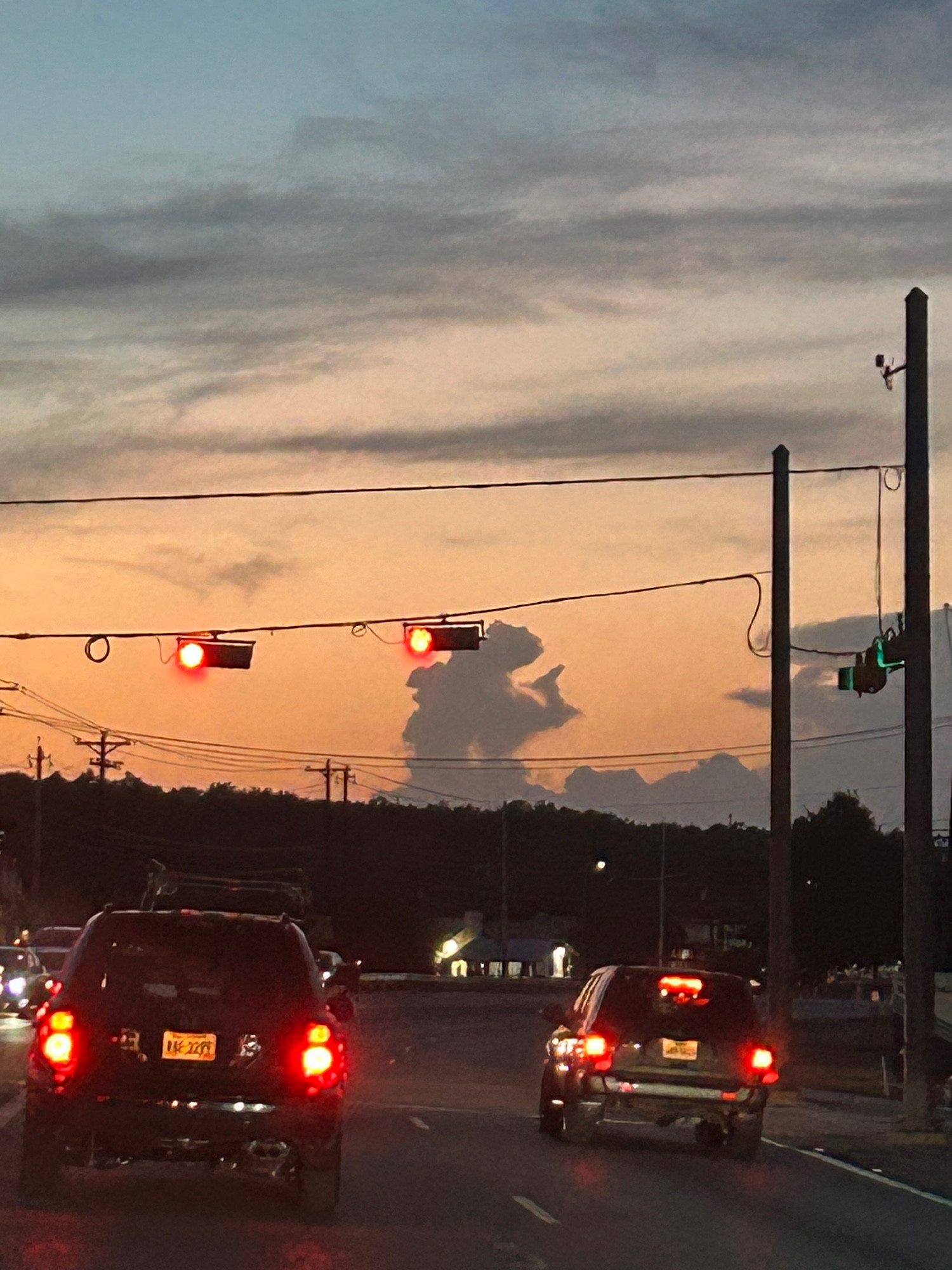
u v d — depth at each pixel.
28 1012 41.38
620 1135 21.77
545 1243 12.20
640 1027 19.42
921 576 24.17
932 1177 18.19
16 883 92.69
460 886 119.19
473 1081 30.91
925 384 24.34
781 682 29.25
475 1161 17.48
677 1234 12.95
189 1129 12.64
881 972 88.00
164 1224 12.34
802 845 78.00
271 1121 12.70
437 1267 11.01
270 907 29.67
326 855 92.38
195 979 12.96
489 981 91.06
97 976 12.93
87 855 98.44
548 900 118.75
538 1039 45.75
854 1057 46.09
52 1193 13.01
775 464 29.44
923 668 24.03
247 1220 12.73
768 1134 22.84
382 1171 16.23
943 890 52.41
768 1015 29.08
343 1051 13.20
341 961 32.56
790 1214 14.48
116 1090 12.66
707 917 112.69
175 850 104.12
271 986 12.99
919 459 24.30
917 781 23.84
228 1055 12.77
